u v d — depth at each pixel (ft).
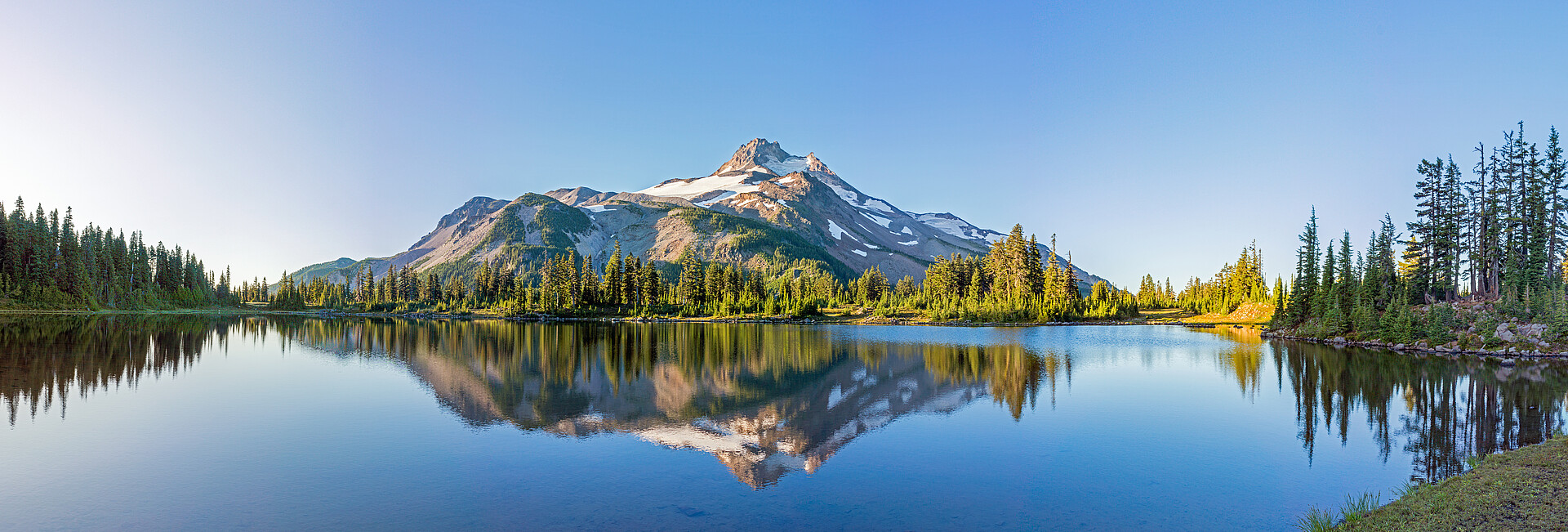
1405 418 98.63
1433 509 49.29
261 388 122.83
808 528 54.29
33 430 84.84
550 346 236.84
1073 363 181.57
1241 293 501.56
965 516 57.41
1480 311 209.56
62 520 54.44
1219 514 57.93
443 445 80.64
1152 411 106.42
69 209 473.26
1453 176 257.34
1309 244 312.09
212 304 602.03
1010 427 94.68
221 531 52.49
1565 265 257.55
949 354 211.82
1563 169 227.40
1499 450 77.41
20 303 401.29
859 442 84.94
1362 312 241.55
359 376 141.69
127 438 81.46
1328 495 62.69
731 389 131.03
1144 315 520.01
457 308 644.69
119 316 412.57
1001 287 537.65
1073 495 63.16
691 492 63.41
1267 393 124.06
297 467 69.92
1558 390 122.31
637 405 111.04
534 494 62.34
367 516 55.93
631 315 556.92
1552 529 43.39
